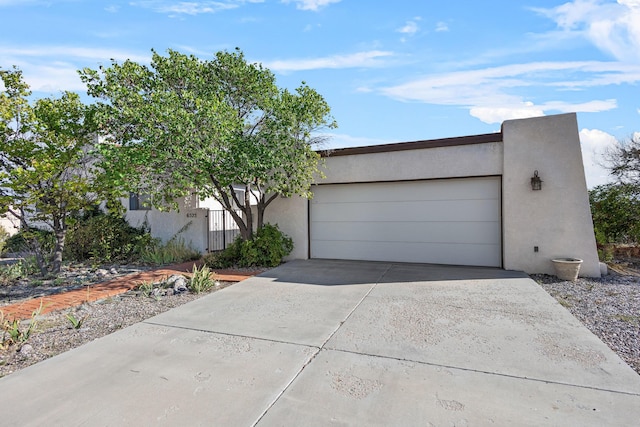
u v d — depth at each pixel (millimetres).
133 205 13328
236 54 9578
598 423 2680
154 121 7598
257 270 9000
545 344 4152
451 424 2688
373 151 9695
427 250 9500
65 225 9008
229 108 8602
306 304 5898
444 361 3736
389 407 2918
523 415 2789
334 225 10453
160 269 9445
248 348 4133
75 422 2756
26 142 7816
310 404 2979
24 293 7012
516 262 8383
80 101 8539
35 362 3852
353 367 3627
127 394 3154
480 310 5453
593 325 4852
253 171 8344
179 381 3377
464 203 9117
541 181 8133
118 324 5039
